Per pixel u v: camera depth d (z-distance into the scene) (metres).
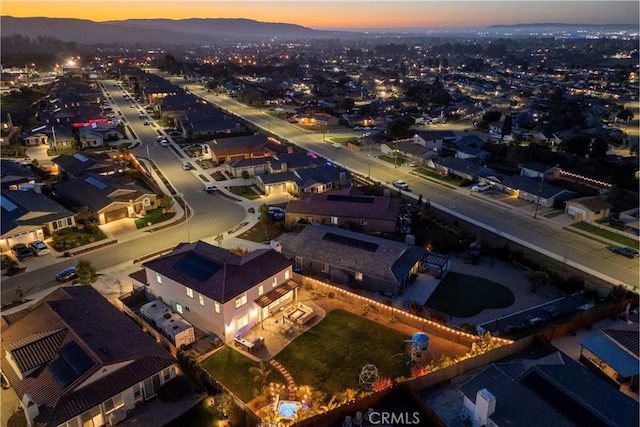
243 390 36.16
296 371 38.12
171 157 106.00
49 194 77.81
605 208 71.56
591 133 125.31
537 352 38.25
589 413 28.36
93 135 115.56
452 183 89.00
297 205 69.19
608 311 43.09
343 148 116.12
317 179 82.81
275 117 158.75
